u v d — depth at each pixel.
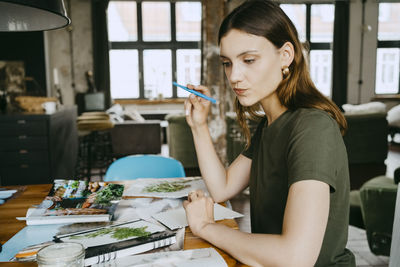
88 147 4.86
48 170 3.55
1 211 1.09
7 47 7.26
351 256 0.85
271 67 0.80
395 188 1.96
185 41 8.91
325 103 0.83
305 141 0.74
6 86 7.24
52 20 1.02
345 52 8.70
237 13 0.79
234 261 0.76
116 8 8.70
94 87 7.93
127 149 6.33
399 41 8.98
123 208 1.10
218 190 1.13
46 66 7.44
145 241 0.80
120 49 8.82
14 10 1.06
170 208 1.10
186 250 0.80
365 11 8.70
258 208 0.93
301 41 0.86
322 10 9.00
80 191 1.21
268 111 0.93
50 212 1.02
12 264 0.74
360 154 5.19
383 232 2.00
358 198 2.23
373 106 7.48
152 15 8.90
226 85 3.24
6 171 3.51
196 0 8.68
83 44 8.16
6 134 3.47
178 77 9.05
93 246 0.78
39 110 3.96
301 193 0.69
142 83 8.97
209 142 1.15
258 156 0.94
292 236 0.67
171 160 1.83
